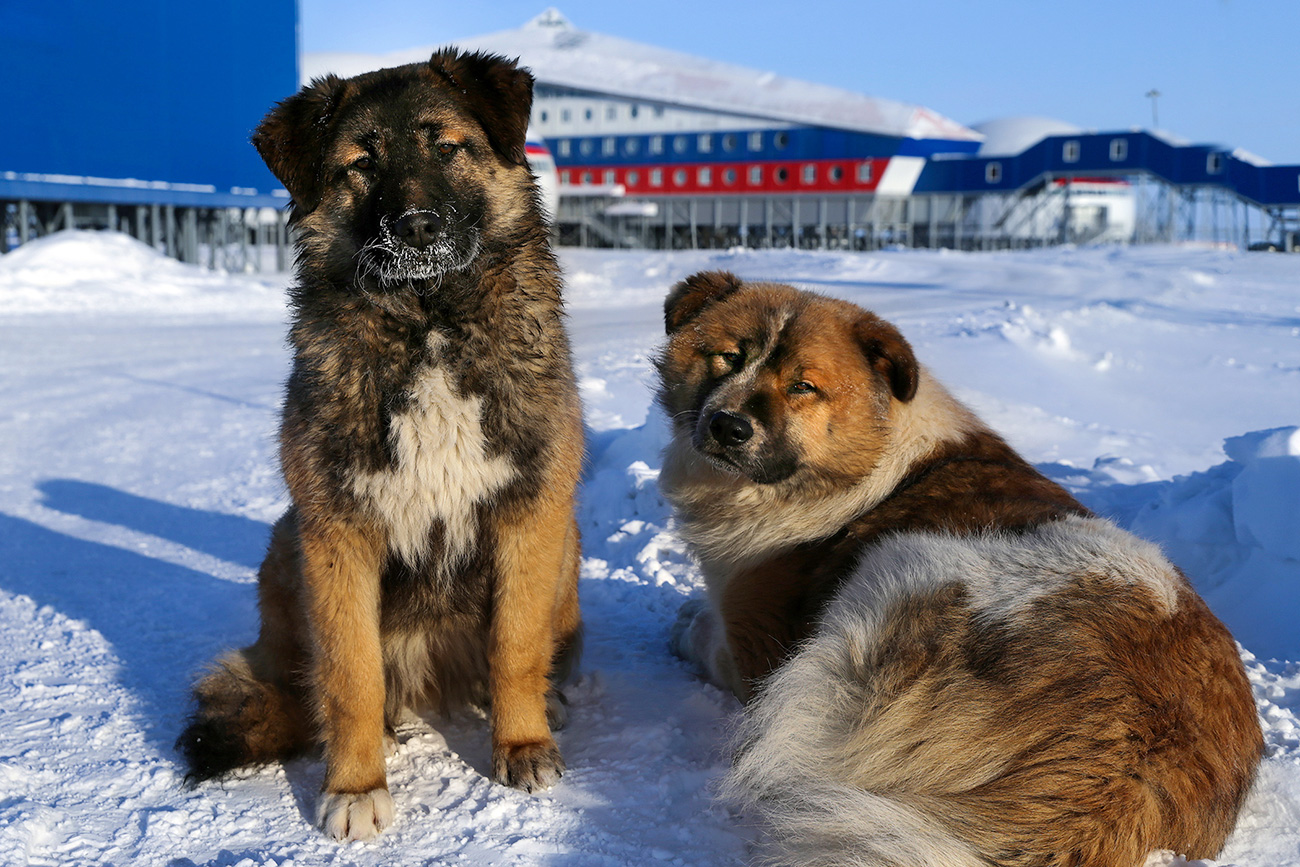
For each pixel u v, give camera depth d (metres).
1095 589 2.89
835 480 3.97
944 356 12.99
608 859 2.79
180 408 11.49
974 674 2.83
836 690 3.10
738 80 67.62
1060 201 62.72
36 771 3.28
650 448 7.39
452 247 3.12
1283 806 2.97
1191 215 65.19
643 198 65.88
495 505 3.21
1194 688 2.71
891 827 2.58
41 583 5.52
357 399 3.07
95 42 30.38
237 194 35.41
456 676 3.79
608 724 3.78
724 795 3.11
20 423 10.60
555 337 3.40
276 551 3.44
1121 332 16.48
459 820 3.03
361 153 3.32
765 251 43.59
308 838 2.91
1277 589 4.69
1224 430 9.59
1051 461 7.75
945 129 65.12
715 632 4.25
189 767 3.31
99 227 36.09
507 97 3.58
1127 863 2.46
